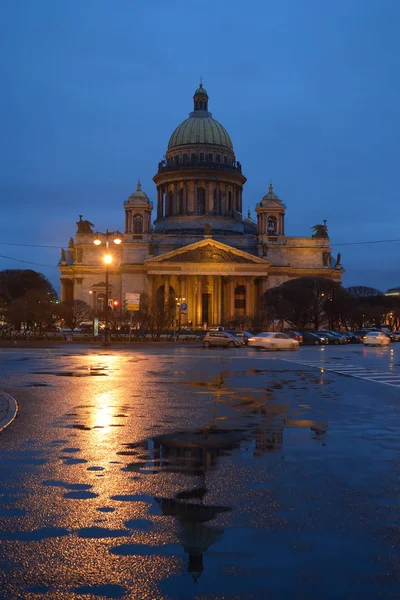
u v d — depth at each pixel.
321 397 26.34
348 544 8.92
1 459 14.34
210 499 11.12
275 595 7.36
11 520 9.95
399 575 7.91
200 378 34.72
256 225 191.25
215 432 17.97
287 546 8.84
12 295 165.38
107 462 14.09
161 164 185.75
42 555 8.50
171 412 21.81
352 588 7.55
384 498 11.21
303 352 69.94
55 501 11.00
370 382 33.09
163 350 70.56
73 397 25.81
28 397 25.73
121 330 109.81
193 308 162.12
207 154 179.75
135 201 164.38
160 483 12.24
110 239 163.75
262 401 24.92
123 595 7.36
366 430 18.34
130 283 160.12
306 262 168.25
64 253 168.38
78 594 7.38
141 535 9.26
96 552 8.60
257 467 13.64
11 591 7.45
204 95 191.50
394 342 117.25
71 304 136.88
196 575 7.88
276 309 129.38
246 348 80.88
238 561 8.30
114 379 33.84
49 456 14.68
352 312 136.12
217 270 157.12
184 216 174.62
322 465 13.84
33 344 82.69
